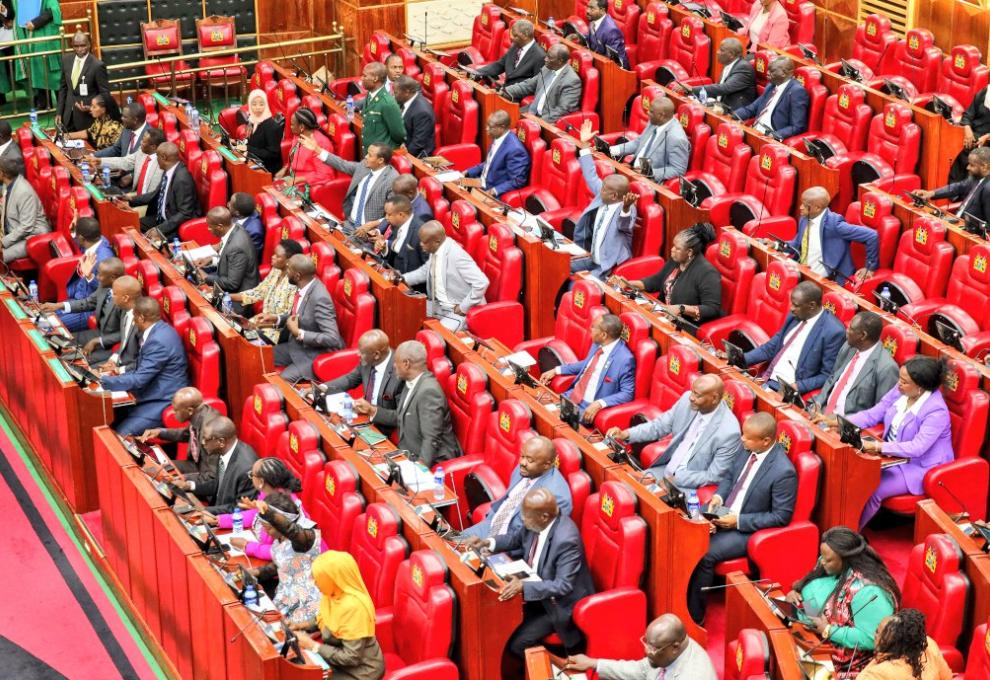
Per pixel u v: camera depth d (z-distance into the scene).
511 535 10.57
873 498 11.42
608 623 10.09
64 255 16.05
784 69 18.03
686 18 20.53
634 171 16.31
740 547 10.77
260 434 12.01
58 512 13.21
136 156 17.84
